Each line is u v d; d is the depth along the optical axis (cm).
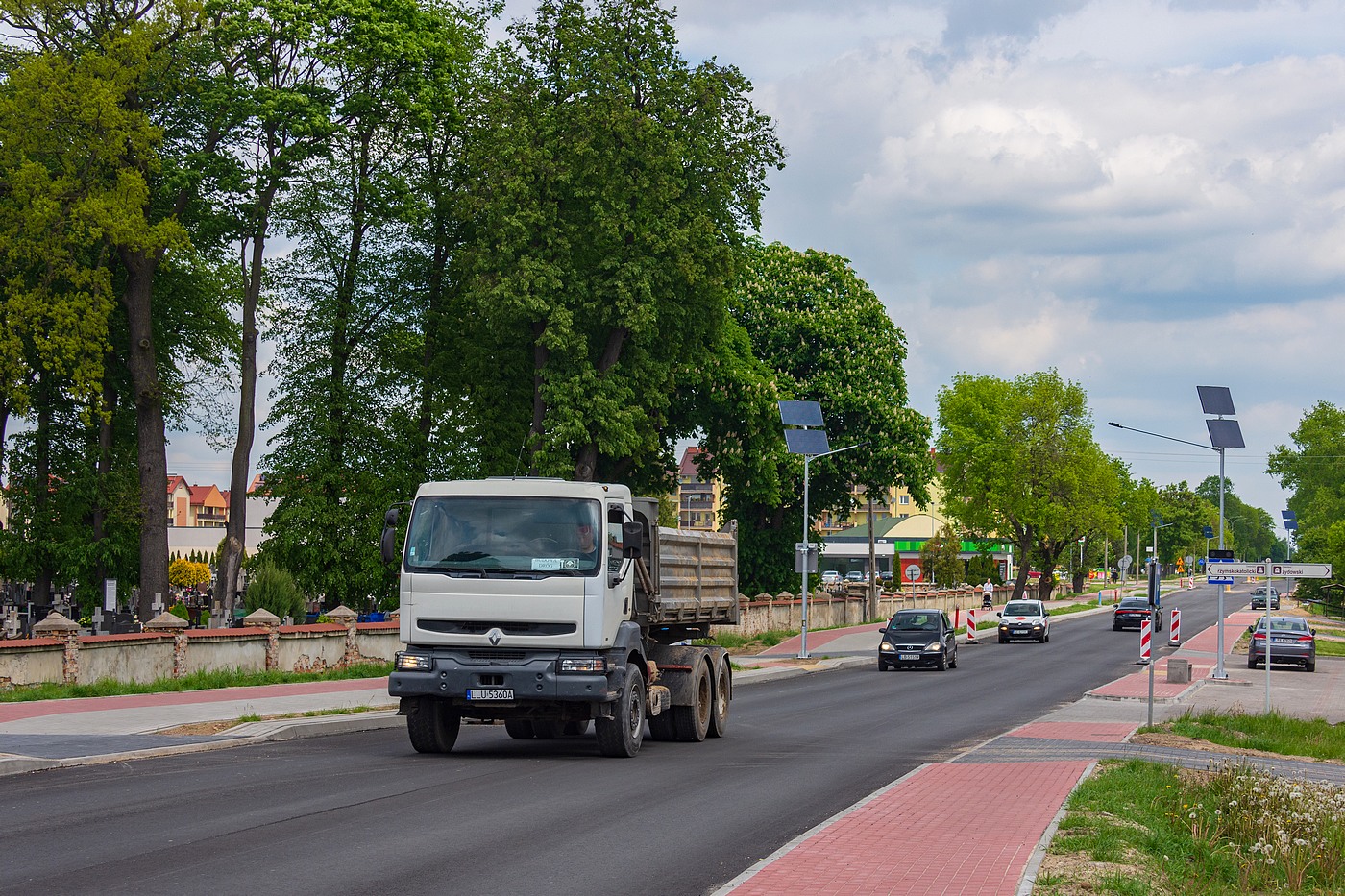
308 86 3897
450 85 4269
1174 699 2992
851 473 6144
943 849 996
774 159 4312
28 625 4266
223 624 3572
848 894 829
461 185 4194
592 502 1648
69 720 1844
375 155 4188
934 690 3297
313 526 4119
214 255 4247
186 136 3966
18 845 963
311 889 828
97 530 4400
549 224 3884
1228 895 909
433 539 1645
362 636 3244
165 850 951
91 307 3616
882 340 6200
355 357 4303
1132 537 18875
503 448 4294
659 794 1327
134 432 4603
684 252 3991
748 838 1068
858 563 14388
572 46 4025
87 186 3566
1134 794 1287
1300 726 2373
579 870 918
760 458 5325
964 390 9669
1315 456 12212
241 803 1194
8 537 4222
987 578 11094
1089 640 6078
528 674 1603
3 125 3512
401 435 4278
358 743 1823
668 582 1903
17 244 3534
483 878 880
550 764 1583
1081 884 855
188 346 4662
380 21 3931
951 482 9706
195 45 3772
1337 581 9581
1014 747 1884
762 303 6094
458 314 4325
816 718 2444
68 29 3694
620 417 3997
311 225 4103
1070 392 9406
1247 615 8550
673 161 3959
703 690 1977
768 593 6131
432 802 1229
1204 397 3831
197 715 1958
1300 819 1123
